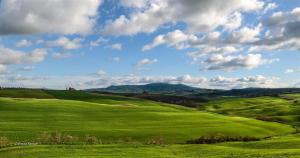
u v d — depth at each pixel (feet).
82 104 394.73
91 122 296.10
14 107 346.33
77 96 594.24
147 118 332.19
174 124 309.63
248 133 300.40
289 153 147.64
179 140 249.55
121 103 542.98
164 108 418.31
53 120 293.64
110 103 534.37
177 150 169.89
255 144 196.75
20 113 318.65
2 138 180.86
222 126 315.99
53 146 167.02
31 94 587.27
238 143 204.74
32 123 275.18
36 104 370.94
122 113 351.46
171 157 146.00
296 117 482.69
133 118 327.88
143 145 181.88
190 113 386.73
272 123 381.40
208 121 338.75
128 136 248.73
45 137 199.00
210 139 232.12
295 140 203.72
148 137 250.37
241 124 340.18
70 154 148.15
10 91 595.47
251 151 164.14
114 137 243.81
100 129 265.54
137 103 554.87
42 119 295.28
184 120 334.24
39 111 333.42
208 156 151.53
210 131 288.92
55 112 332.80
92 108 370.94
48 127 263.29
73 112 339.36
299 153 146.30
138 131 266.36
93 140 198.29
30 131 243.81
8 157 142.31
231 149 173.37
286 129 351.67
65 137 198.29
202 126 308.19
